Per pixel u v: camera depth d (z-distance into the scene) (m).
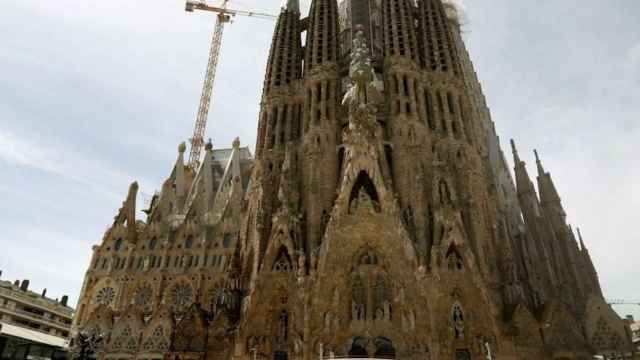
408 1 89.38
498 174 93.94
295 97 83.25
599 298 67.38
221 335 60.81
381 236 59.81
